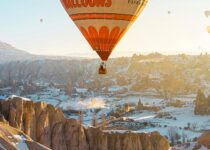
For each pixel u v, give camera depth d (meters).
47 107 92.19
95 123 160.50
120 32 48.19
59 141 90.94
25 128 87.25
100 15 46.84
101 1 46.22
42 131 89.31
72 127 92.94
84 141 93.25
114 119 196.88
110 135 95.88
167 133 175.38
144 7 48.94
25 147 78.12
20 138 79.88
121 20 47.31
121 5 46.66
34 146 79.12
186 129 186.38
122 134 96.19
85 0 46.69
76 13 48.06
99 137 94.62
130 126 185.25
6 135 78.56
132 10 47.53
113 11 46.69
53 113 92.38
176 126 193.50
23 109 88.75
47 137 89.88
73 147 91.88
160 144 97.56
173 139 161.38
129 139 95.75
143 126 187.38
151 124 193.00
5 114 87.50
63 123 93.06
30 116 88.81
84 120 197.50
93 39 48.28
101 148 94.06
